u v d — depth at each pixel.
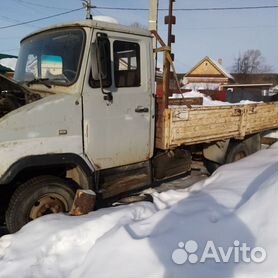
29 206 3.95
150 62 4.91
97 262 3.01
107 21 4.39
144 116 4.93
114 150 4.64
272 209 3.12
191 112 5.48
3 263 3.25
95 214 3.94
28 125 3.84
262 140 8.25
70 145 4.18
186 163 6.03
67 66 4.31
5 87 4.16
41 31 4.76
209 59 48.47
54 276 3.02
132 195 5.26
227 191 4.31
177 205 4.01
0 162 3.69
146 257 2.93
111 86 4.48
